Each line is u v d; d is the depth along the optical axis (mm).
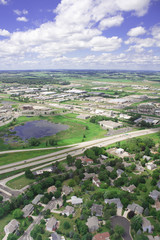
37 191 127938
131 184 137000
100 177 144375
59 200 121875
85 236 90938
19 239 93250
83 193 129750
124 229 99062
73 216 108750
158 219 104500
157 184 137500
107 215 104688
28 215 109625
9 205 114125
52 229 98188
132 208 112250
